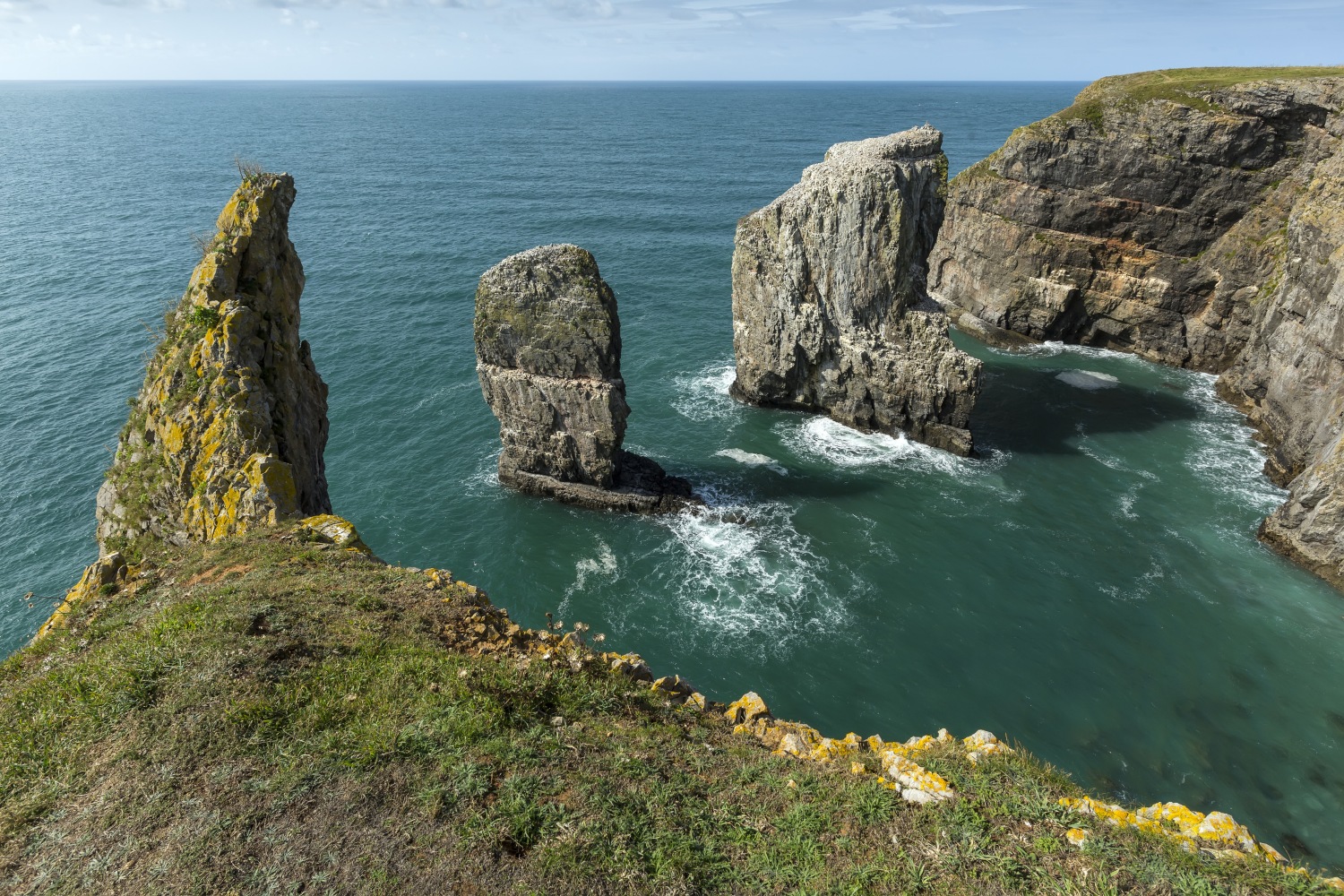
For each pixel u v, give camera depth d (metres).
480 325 41.72
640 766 13.66
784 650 33.72
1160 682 32.16
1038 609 36.34
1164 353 64.88
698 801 13.23
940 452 51.03
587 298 39.81
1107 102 61.22
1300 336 48.22
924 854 12.38
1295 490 40.44
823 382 53.88
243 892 10.34
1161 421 55.12
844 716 30.28
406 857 11.06
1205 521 43.31
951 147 196.50
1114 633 34.84
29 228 99.94
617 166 167.62
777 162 174.25
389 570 19.47
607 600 36.91
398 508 43.59
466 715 13.80
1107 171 61.38
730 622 35.47
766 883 11.65
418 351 63.91
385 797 11.98
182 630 15.29
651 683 17.92
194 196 125.44
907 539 41.56
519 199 127.81
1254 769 28.12
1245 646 34.12
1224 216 58.84
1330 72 61.22
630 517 43.44
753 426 54.31
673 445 51.53
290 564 19.05
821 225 49.03
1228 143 56.28
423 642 16.17
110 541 24.38
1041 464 49.47
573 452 43.78
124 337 64.75
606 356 41.03
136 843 10.97
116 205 116.25
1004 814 13.30
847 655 33.50
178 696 13.44
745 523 42.91
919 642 34.28
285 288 28.80
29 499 43.72
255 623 15.88
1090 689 31.77
